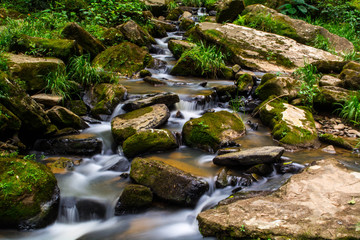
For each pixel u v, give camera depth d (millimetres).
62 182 3924
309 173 3592
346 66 7039
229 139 4969
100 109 5625
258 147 4449
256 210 3010
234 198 3451
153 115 5223
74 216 3551
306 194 3184
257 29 10000
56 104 5395
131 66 7773
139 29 9398
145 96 5922
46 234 3299
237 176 3977
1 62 5223
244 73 7359
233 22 10727
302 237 2568
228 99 6703
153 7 13758
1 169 3346
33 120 4508
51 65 5797
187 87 6945
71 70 6250
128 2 10914
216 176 4008
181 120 5680
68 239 3252
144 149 4586
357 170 4086
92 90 6129
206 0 16109
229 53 8836
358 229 2545
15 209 3129
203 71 7684
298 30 9742
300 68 7309
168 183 3699
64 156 4621
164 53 9648
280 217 2846
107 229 3420
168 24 12141
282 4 12406
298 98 6215
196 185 3621
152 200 3713
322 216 2783
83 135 4938
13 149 4207
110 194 3762
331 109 6113
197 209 3600
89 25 9117
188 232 3314
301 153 4668
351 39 10297
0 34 6812
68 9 9844
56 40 6629
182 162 4402
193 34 10023
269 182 3902
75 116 5125
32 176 3348
